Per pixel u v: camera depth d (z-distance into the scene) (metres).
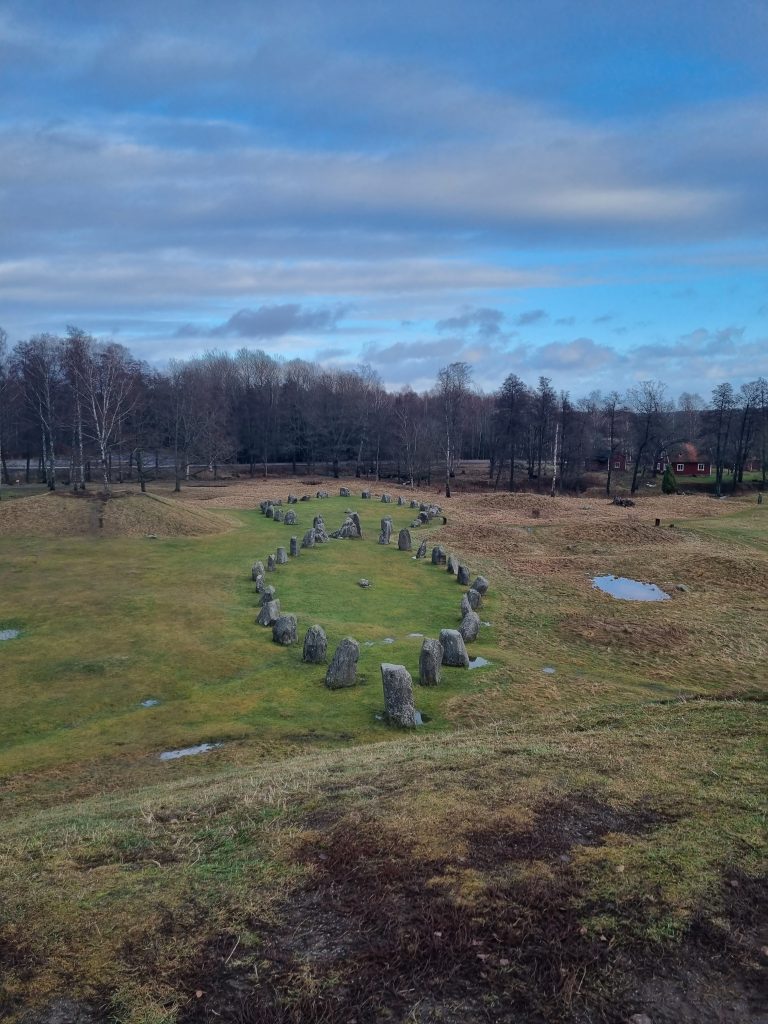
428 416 104.50
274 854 6.80
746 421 87.25
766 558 37.34
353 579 31.11
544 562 36.84
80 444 57.56
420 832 7.00
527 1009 4.85
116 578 30.50
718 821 7.29
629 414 97.56
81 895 6.21
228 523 46.38
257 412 98.50
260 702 17.31
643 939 5.50
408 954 5.35
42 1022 4.78
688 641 24.12
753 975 5.17
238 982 5.13
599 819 7.35
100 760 14.09
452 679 18.97
